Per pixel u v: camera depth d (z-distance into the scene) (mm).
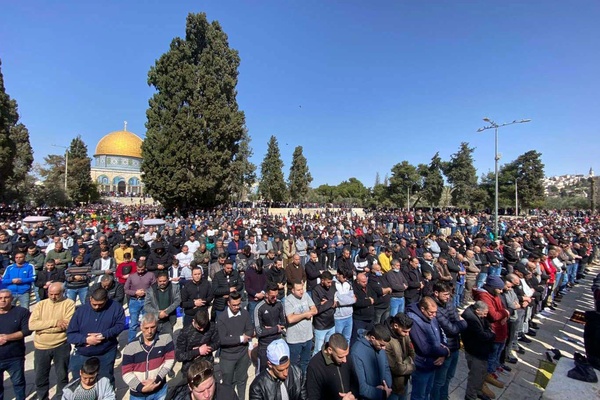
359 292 6215
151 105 30266
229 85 32719
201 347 4199
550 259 9828
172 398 3262
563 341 7250
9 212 31156
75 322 4363
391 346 3986
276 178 54656
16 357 4398
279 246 12586
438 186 49156
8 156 28172
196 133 29203
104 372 4441
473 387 4758
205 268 9492
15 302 6789
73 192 50594
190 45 31562
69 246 11961
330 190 86500
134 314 6621
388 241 14320
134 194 71500
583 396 4008
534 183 47750
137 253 8523
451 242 12375
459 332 4805
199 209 33125
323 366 3465
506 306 5938
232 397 3248
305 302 5301
